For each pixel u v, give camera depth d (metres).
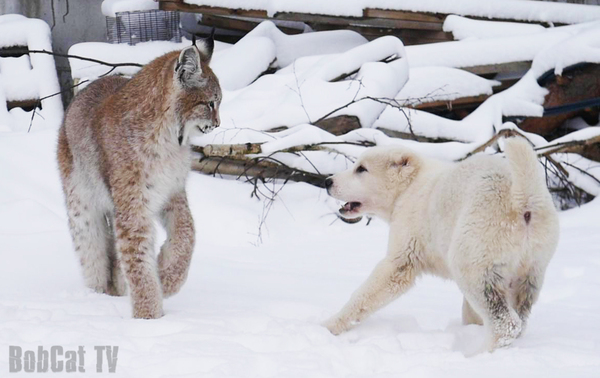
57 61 18.36
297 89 13.65
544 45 15.40
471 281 5.74
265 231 11.62
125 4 16.47
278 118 13.11
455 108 15.55
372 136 12.57
